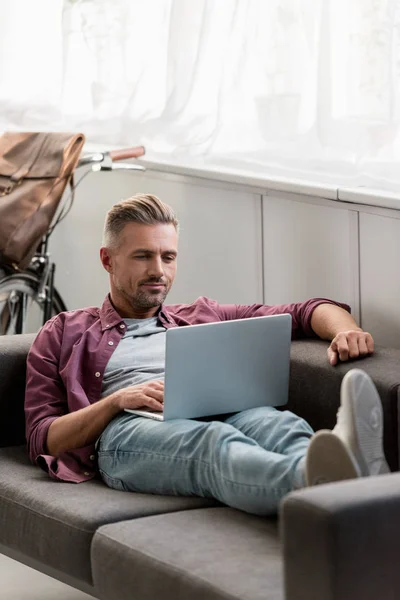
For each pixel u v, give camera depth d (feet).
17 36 15.79
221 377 8.69
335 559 5.95
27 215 12.46
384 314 10.93
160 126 13.76
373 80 11.14
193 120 13.38
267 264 12.30
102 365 9.65
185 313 10.27
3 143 13.05
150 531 7.51
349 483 6.29
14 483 8.76
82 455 9.08
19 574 10.50
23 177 12.70
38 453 9.26
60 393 9.61
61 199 12.59
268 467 7.50
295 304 10.22
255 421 8.53
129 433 8.66
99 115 14.80
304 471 7.27
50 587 10.18
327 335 9.78
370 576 6.06
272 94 12.23
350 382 7.13
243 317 10.34
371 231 10.91
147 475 8.47
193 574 6.82
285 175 12.19
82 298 15.25
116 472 8.69
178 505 8.20
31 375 9.63
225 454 7.86
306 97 12.11
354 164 11.60
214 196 12.92
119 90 14.60
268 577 6.67
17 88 15.93
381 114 11.14
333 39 11.60
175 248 9.87
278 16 12.04
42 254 13.16
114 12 14.33
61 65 15.62
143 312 9.99
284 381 9.06
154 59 14.08
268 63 12.23
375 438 7.18
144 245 9.69
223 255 12.91
